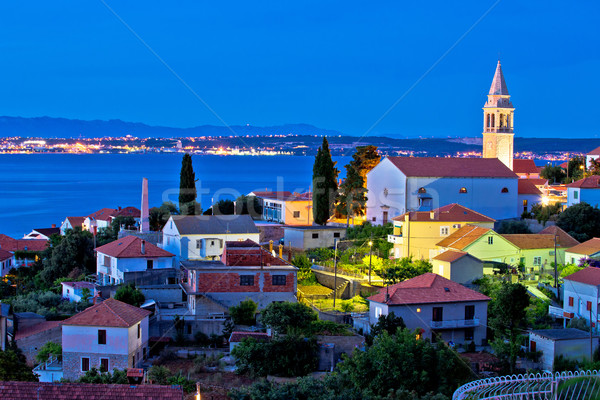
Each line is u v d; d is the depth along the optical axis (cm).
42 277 10188
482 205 11762
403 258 8794
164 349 6388
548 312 7412
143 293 7669
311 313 6538
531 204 12775
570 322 6931
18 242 13400
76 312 7662
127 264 8594
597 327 6844
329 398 4584
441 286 6906
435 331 6594
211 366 5969
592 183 12325
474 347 6481
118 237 11006
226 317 7019
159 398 3509
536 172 17662
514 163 17850
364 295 7762
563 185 15388
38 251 12688
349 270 8656
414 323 6581
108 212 15688
